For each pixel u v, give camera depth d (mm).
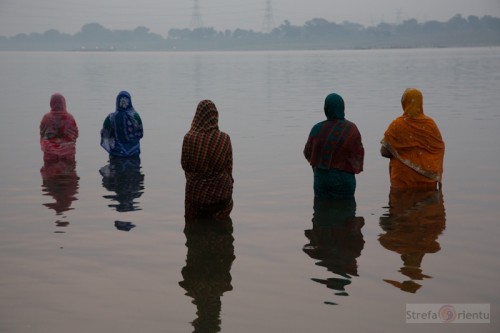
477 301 4625
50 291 4926
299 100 20125
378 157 10352
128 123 10695
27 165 10094
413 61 56875
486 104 17656
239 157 10516
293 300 4695
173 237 6297
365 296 4746
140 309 4578
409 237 6164
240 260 5602
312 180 8781
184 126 14469
